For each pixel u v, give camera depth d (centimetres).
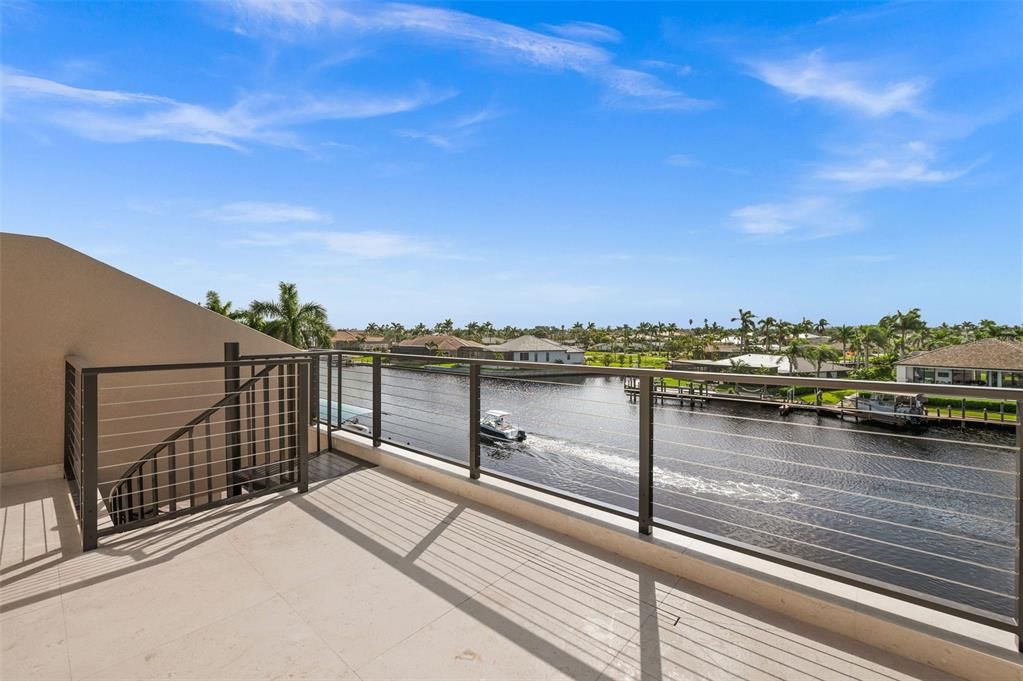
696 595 230
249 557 269
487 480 361
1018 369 4156
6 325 408
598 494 1892
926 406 3762
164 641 197
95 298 463
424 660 186
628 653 189
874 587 204
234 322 563
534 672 179
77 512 321
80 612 217
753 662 183
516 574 250
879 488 2064
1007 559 1525
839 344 7756
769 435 2870
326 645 195
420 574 250
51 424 428
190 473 535
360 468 429
